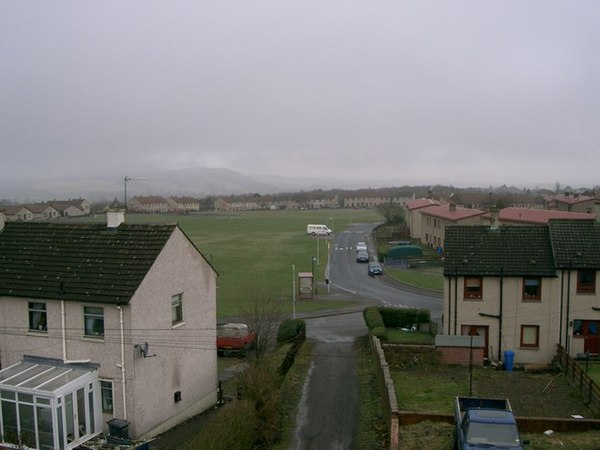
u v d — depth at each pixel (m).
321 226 141.88
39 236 32.50
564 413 28.52
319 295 69.50
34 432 25.52
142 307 27.83
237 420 22.98
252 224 190.12
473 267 41.41
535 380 34.72
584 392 31.06
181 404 31.17
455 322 41.59
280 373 33.50
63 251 30.98
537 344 40.91
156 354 28.95
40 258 30.84
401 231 134.50
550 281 40.56
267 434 25.27
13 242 32.47
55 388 25.33
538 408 29.30
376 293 70.44
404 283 76.50
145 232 30.75
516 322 40.94
